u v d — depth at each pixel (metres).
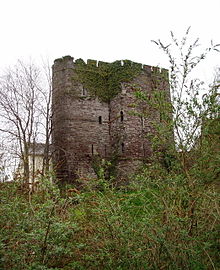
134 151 23.70
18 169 6.45
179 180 4.04
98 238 4.38
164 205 4.13
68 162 22.69
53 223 3.92
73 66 24.92
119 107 24.61
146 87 25.06
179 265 3.87
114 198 4.57
